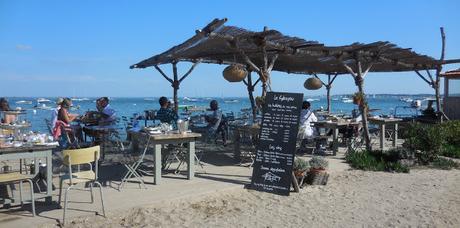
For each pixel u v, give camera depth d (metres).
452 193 6.69
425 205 6.00
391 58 11.99
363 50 10.00
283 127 6.68
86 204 5.39
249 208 5.72
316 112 14.96
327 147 11.01
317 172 7.00
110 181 6.70
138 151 7.28
